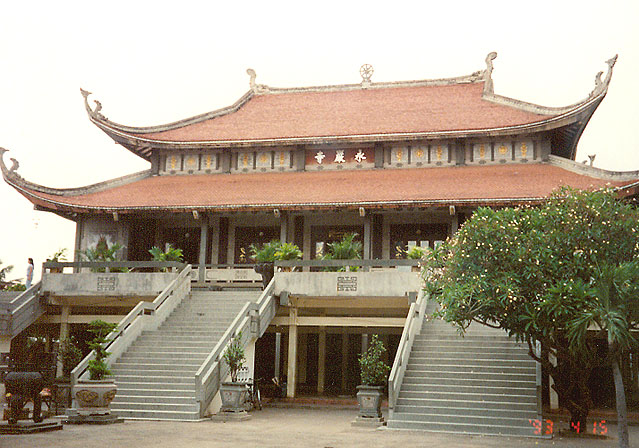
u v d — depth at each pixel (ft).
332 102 142.00
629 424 75.61
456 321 59.93
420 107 132.87
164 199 114.52
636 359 96.99
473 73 140.97
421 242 113.70
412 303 81.56
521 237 57.82
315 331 111.45
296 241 117.91
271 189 115.24
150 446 49.08
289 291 90.53
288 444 51.96
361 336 117.70
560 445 55.01
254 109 143.13
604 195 60.08
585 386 63.46
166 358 77.71
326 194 110.01
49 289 98.27
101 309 110.11
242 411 70.54
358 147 124.36
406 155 122.01
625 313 50.60
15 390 57.26
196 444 50.65
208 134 130.21
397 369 68.08
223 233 121.08
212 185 120.47
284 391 103.09
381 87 145.59
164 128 133.08
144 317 84.48
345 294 88.94
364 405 67.82
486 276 57.21
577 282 53.42
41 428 56.13
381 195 106.73
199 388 68.54
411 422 63.77
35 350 81.71
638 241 56.29
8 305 94.22
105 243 116.06
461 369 70.64
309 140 122.62
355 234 108.27
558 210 59.52
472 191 104.58
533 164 115.85
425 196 104.17
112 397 65.31
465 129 117.08
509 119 120.37
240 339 77.30
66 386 72.54
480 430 61.67
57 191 116.78
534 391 66.08
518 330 58.90
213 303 93.30
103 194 119.44
